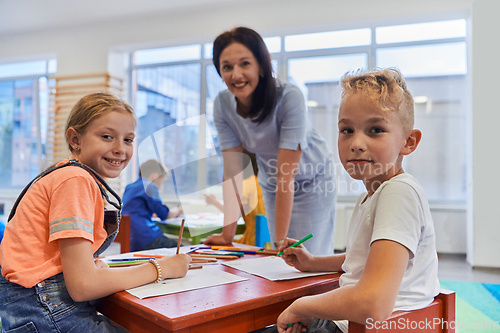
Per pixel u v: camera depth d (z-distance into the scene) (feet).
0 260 2.53
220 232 4.61
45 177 2.57
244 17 13.38
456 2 11.34
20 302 2.39
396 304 2.07
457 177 12.89
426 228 2.14
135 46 14.93
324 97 13.79
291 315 2.20
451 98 12.85
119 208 2.89
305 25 12.75
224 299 2.21
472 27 11.03
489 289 7.95
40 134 17.60
